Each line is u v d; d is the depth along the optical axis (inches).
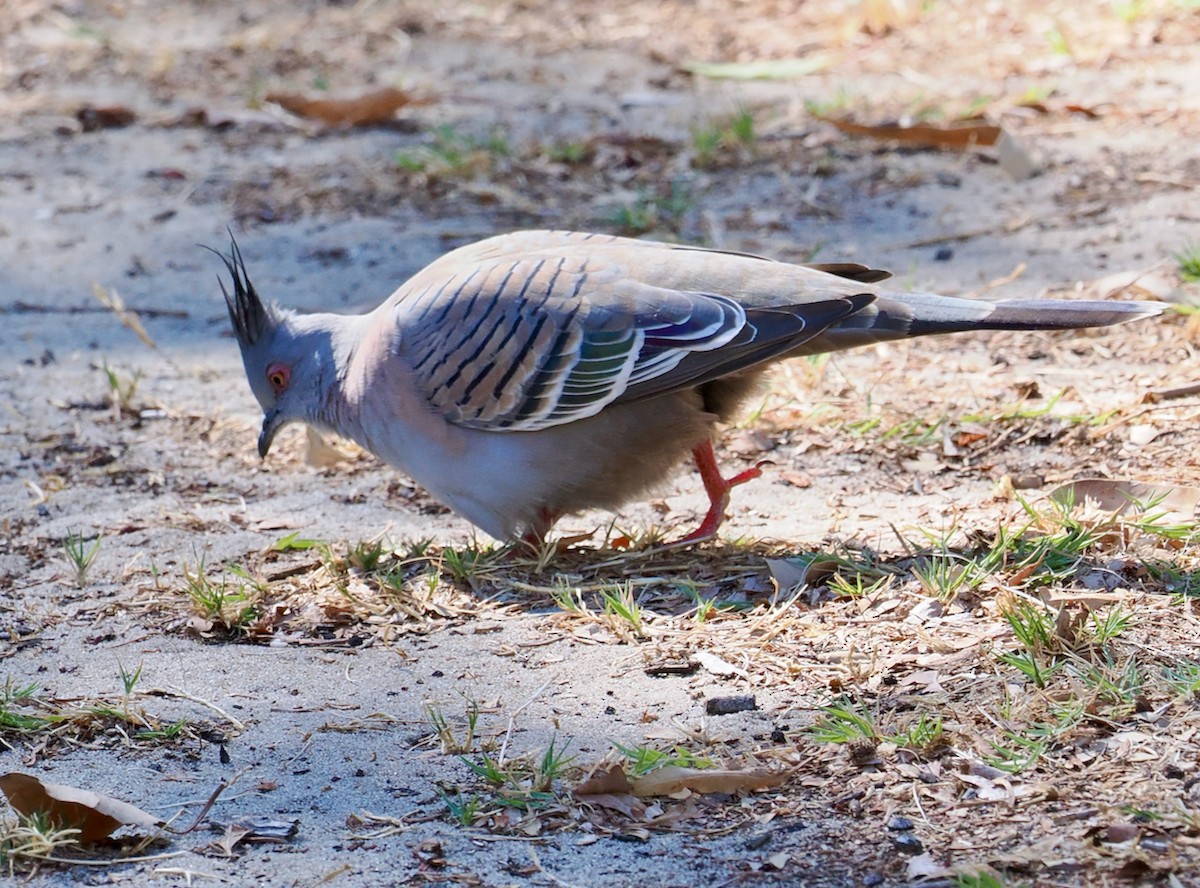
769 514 387.9
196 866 252.4
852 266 368.5
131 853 257.1
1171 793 246.8
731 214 596.4
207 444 463.8
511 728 289.6
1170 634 297.0
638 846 251.3
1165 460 384.8
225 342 540.1
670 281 347.9
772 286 344.5
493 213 619.2
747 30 821.2
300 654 329.7
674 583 347.9
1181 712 269.0
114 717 301.1
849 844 245.1
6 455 458.9
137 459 454.3
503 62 801.6
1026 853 235.8
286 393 384.5
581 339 342.3
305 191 652.7
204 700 309.6
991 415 426.6
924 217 580.7
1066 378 453.4
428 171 649.6
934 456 413.1
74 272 597.3
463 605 346.9
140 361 526.3
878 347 493.4
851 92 710.5
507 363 345.4
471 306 350.0
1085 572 327.6
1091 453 400.5
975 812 249.4
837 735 272.2
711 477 368.8
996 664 291.7
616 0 896.3
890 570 340.5
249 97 765.3
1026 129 646.5
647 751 271.9
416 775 277.4
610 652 318.7
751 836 250.4
